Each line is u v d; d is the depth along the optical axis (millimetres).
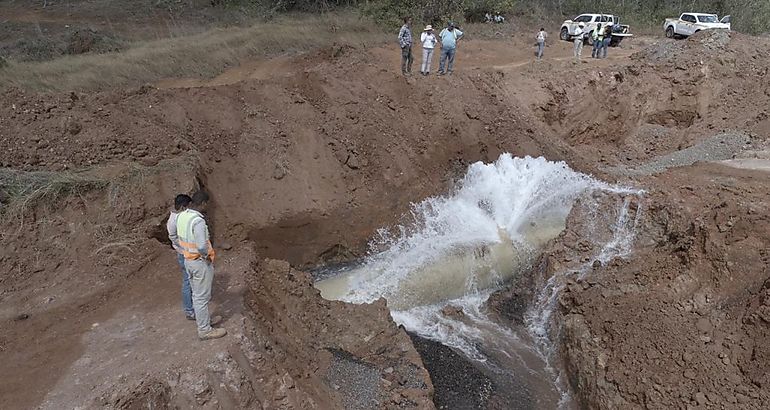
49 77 14469
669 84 16844
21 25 23641
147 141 10195
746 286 7887
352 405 6914
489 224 12250
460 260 11219
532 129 14453
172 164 9844
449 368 8555
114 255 8211
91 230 8375
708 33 17359
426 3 24688
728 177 12453
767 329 7094
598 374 7691
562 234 11508
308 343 7906
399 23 23281
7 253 7738
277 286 8641
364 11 24047
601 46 19812
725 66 16500
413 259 11227
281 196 11117
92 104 10680
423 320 9805
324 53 17812
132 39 22047
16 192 8234
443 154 13180
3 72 14297
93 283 7734
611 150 16219
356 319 8664
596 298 9102
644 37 25844
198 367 5809
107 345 6305
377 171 12219
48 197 8312
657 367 7348
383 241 11648
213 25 24703
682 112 16688
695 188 11891
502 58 20484
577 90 16047
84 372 5809
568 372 8422
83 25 24281
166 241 9078
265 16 25969
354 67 14141
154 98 11430
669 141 16297
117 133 10109
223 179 10852
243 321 6613
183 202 5898
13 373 5859
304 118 12344
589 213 11898
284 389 6117
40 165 9055
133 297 7469
